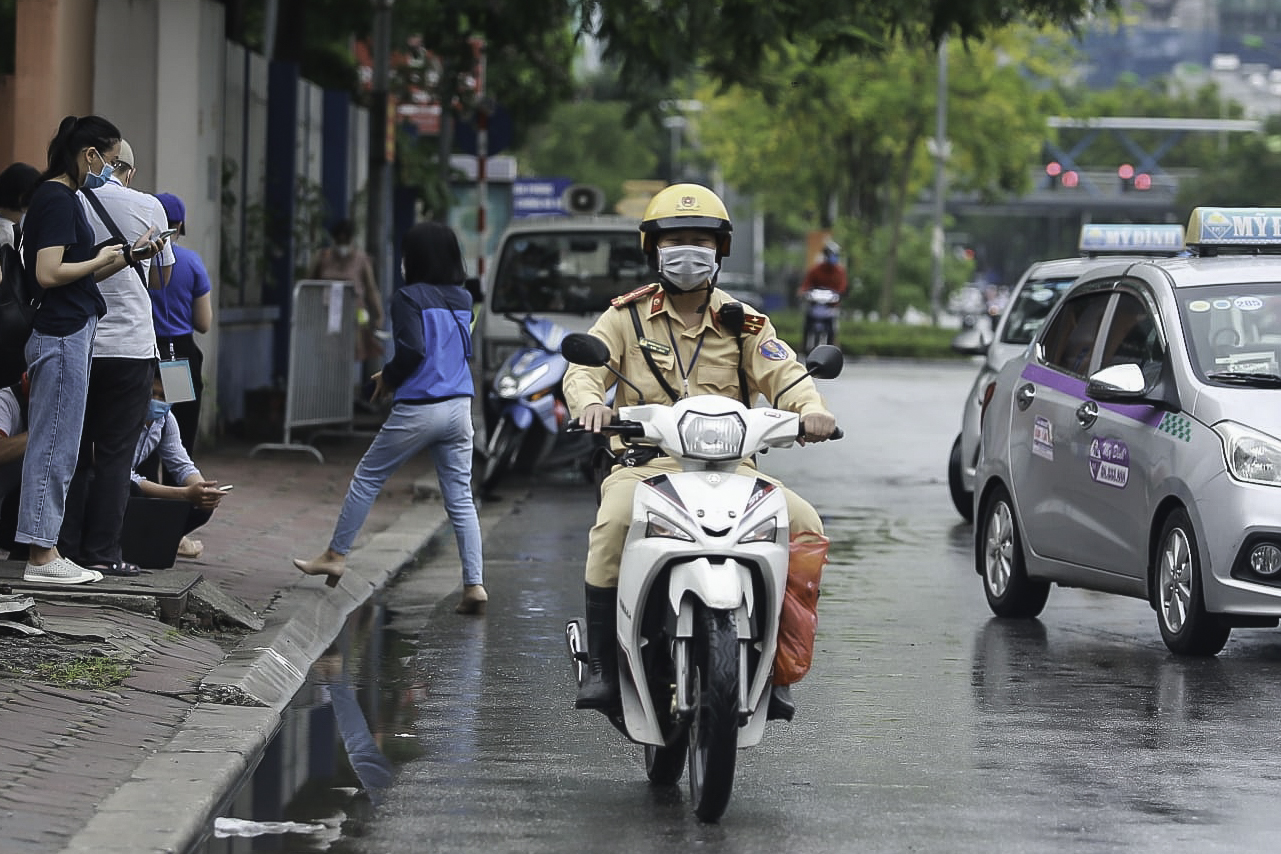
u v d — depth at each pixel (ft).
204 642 74.49
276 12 210.79
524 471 148.15
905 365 345.31
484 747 62.85
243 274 174.70
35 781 53.31
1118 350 88.12
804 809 55.26
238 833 51.83
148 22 146.61
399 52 240.12
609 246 167.32
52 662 67.21
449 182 251.39
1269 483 78.07
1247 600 77.82
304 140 201.77
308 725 65.82
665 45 166.71
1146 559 83.10
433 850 50.47
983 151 453.58
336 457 152.87
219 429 161.58
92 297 75.25
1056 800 56.44
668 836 52.11
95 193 77.46
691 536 51.75
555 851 50.55
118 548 80.28
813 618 53.88
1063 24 176.14
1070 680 76.02
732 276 562.66
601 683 55.52
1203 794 57.31
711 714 50.60
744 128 458.91
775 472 164.04
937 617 92.48
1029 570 90.94
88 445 82.12
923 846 51.24
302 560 99.91
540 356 144.46
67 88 138.31
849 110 428.97
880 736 65.41
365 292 182.70
